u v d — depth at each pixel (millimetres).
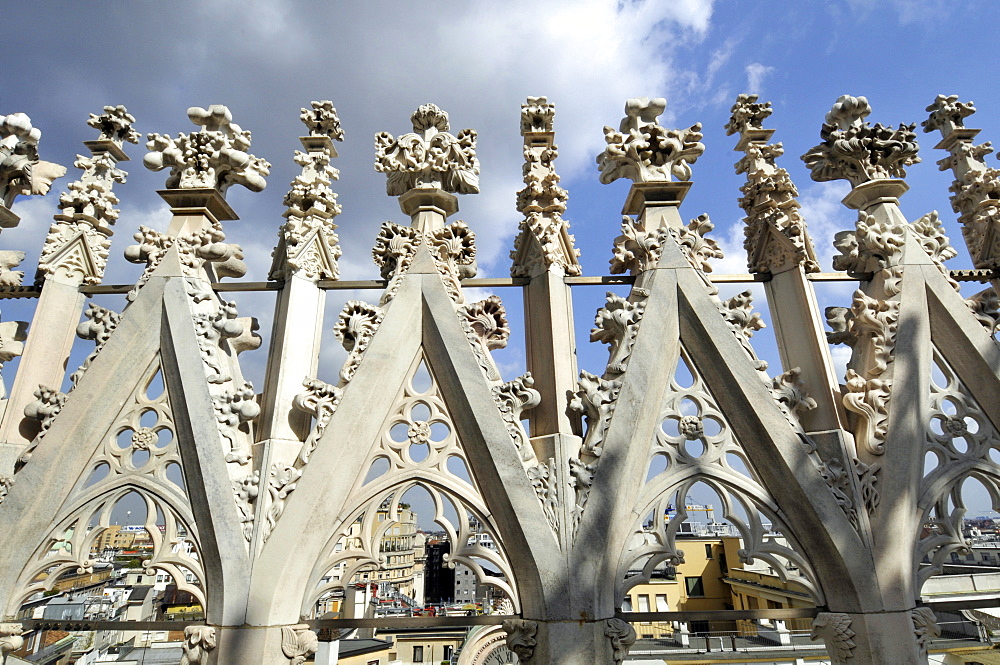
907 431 3609
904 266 4098
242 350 4102
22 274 4445
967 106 4969
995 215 4496
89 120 4836
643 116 4531
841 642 3205
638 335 3781
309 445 3537
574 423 3818
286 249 4254
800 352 4035
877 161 4504
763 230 4473
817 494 3439
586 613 3129
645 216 4258
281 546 3305
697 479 3564
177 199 4266
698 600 12867
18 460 3666
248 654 3092
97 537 3508
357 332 3895
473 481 3553
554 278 4125
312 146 4676
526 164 4559
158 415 3734
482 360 3762
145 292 3934
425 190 4234
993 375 3822
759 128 4777
